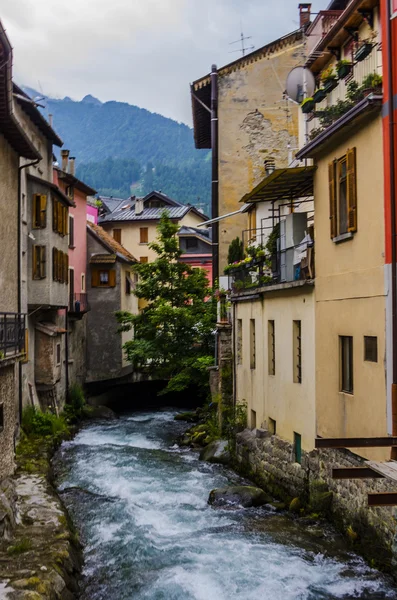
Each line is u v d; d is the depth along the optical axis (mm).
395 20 10422
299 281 14547
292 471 15383
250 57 27250
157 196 59625
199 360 28281
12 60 15867
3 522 11930
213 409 26094
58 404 28266
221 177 27266
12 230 21203
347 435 12391
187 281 31672
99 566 11914
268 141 27203
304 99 15062
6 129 19047
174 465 20312
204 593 10523
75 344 33625
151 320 30328
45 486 16188
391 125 10406
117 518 14625
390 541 10789
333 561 11633
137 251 57344
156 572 11430
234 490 15828
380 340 10953
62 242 28141
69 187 33688
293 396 15695
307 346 14758
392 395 10461
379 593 10336
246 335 20547
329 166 13062
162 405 38469
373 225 11180
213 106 27375
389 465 8969
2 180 19828
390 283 10539
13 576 10055
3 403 15414
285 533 13141
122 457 21625
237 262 23234
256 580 10930
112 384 37000
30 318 25422
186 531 13688
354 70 13273
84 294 34688
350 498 12500
